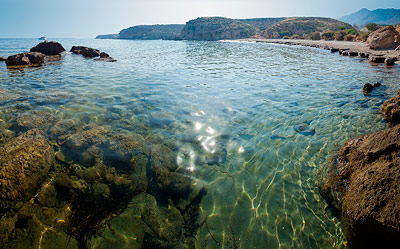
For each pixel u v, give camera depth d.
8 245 2.94
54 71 13.91
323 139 5.68
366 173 3.26
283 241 3.21
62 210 3.56
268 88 10.42
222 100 8.53
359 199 3.03
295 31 91.44
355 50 25.84
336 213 3.60
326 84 11.10
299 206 3.78
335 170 4.19
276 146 5.47
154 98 8.58
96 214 3.57
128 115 6.90
